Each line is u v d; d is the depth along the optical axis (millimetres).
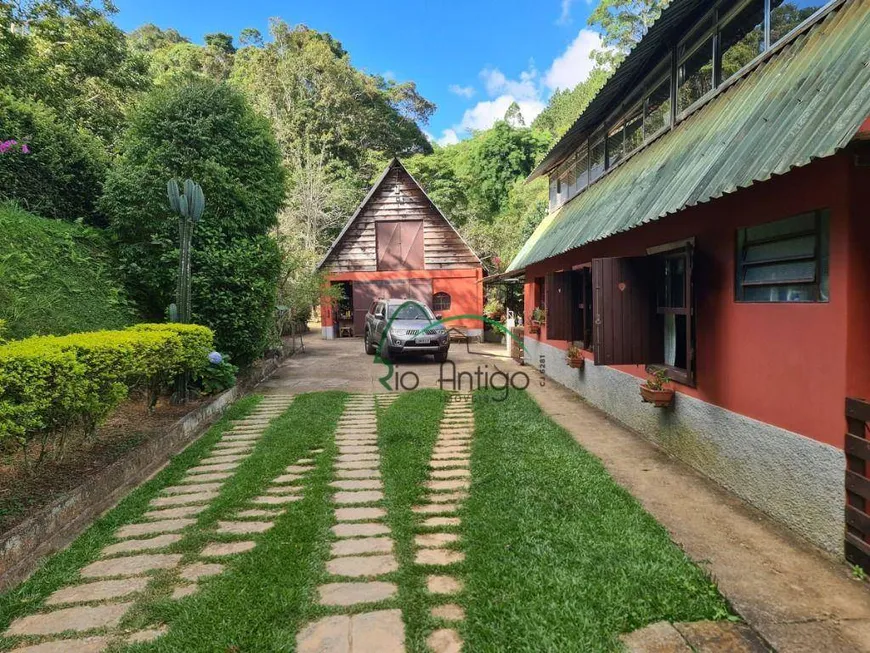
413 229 20344
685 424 5027
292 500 4199
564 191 11500
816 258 3307
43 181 9289
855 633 2414
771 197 3707
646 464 5051
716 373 4480
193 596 2783
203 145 8891
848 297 3031
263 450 5523
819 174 3230
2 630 2561
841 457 3088
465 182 38219
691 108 5734
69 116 15711
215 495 4387
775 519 3697
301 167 28609
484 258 25250
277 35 37312
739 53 4984
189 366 6980
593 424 6730
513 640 2352
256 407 7949
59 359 3760
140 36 44125
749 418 4012
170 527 3764
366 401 8438
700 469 4762
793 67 3828
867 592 2754
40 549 3361
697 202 3768
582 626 2441
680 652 2285
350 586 2871
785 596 2713
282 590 2793
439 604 2678
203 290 8375
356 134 35562
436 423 6684
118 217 8664
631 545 3219
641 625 2471
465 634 2412
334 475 4805
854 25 3381
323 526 3648
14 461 4598
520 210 30859
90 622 2607
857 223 3002
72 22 16234
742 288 4129
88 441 4941
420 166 35656
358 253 20297
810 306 3342
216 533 3580
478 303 20234
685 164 4691
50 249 7781
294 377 11172
